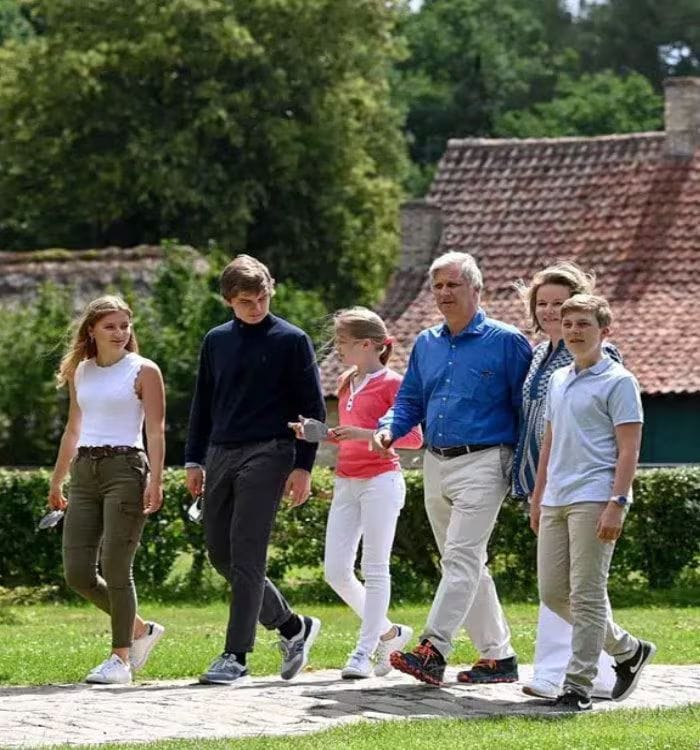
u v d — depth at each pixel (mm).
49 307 72500
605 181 81375
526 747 17031
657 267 77562
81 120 114625
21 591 43812
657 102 156000
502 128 155000
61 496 23766
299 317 78125
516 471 21844
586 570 20188
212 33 111875
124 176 112625
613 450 20250
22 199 115375
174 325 72938
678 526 44938
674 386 71812
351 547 23453
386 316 78562
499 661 22562
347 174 117875
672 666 25453
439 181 82688
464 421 21938
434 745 17141
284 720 19406
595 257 78625
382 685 22328
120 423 22797
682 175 80938
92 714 19812
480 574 21938
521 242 79750
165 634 31203
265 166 115500
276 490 22359
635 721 18906
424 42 161250
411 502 43719
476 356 22031
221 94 112250
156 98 115438
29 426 70625
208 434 23047
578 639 20203
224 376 22516
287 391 22547
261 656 25516
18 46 118938
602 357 20438
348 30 118188
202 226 113125
